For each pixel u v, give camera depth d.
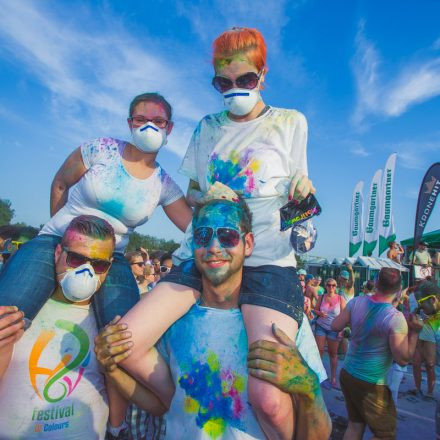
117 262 2.56
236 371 1.80
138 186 2.53
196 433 1.77
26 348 2.13
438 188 9.63
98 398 2.31
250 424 1.74
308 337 2.07
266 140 2.29
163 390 1.95
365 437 4.66
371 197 20.16
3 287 2.11
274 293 1.89
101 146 2.55
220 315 1.93
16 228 4.84
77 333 2.26
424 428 5.05
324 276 18.91
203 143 2.55
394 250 14.86
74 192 2.56
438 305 4.68
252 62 2.24
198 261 1.92
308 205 2.04
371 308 3.71
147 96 2.48
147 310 1.87
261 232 2.15
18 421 2.06
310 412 1.61
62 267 2.16
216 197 2.07
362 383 3.63
